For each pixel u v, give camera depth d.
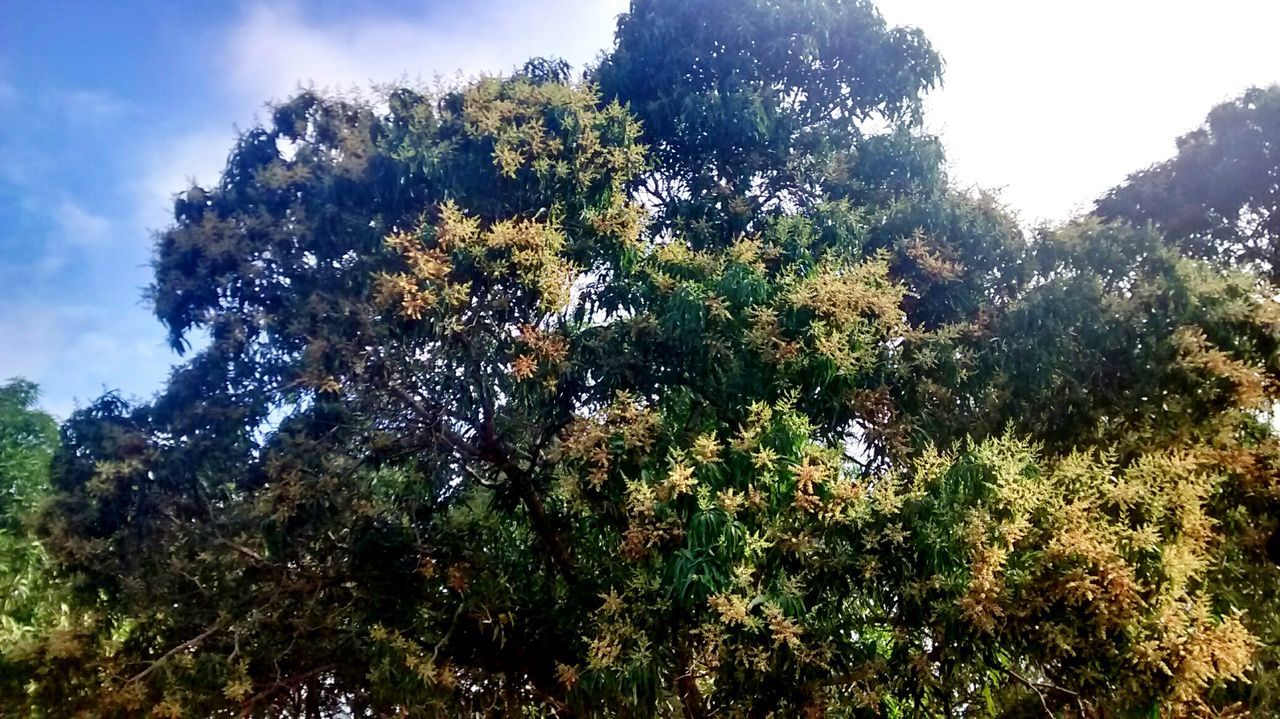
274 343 7.26
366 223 7.05
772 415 6.11
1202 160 9.13
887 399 6.51
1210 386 6.59
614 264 7.08
